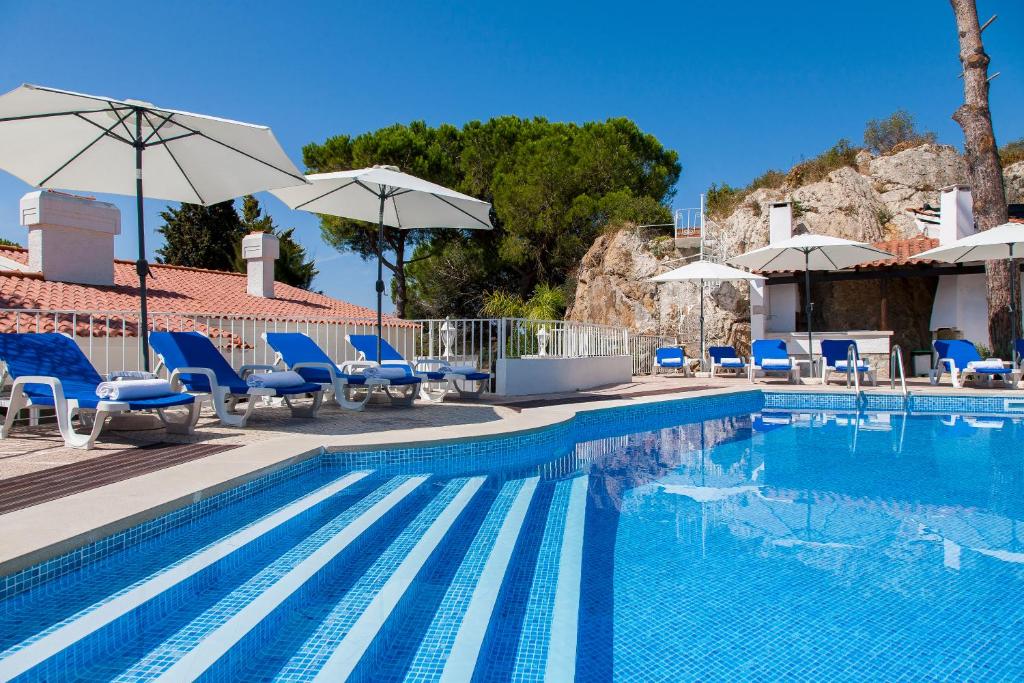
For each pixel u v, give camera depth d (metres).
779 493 4.86
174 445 4.89
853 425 8.71
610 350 13.99
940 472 5.59
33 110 5.30
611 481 5.27
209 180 6.97
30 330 8.92
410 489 4.46
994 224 13.47
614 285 20.34
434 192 7.89
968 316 15.99
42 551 2.39
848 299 18.22
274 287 16.88
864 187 20.50
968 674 2.22
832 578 3.14
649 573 3.22
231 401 7.45
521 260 23.88
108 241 12.88
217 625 2.31
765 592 2.97
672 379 14.90
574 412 7.61
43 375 5.20
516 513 4.11
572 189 23.83
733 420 9.39
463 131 26.05
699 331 18.61
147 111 5.59
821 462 6.07
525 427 6.19
